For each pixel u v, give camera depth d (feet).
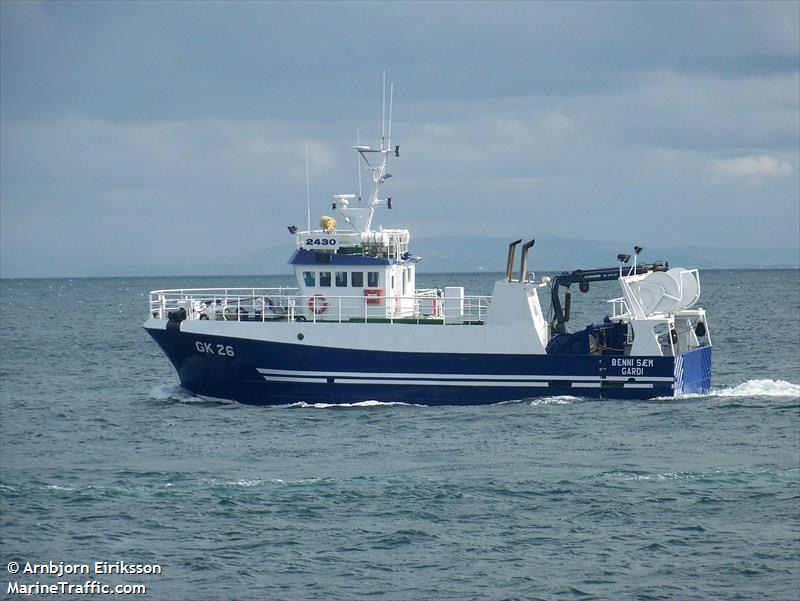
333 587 312.09
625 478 407.03
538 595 306.55
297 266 546.26
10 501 385.29
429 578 317.83
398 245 556.92
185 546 343.05
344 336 526.98
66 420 545.03
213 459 443.73
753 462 428.15
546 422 495.41
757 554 332.80
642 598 304.09
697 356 561.43
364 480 406.41
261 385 537.24
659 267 554.46
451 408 524.11
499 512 370.73
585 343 531.91
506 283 522.47
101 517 369.30
